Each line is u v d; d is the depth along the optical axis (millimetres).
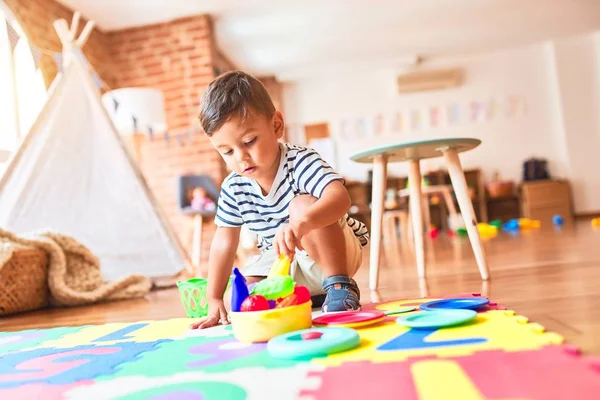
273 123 1060
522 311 909
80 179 2664
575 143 6355
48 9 3820
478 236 1488
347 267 1141
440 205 6508
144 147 4633
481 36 5887
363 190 6531
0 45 3211
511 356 608
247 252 5039
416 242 1710
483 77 6609
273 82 6664
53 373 782
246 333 860
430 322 790
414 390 532
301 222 940
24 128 3373
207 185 4180
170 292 2303
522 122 6562
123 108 3617
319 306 1278
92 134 2732
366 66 6438
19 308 1996
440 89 6645
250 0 4352
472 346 668
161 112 3799
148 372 727
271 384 604
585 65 6340
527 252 2197
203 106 1016
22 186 2547
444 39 5844
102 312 1745
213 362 744
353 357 678
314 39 5398
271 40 5312
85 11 4230
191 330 1072
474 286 1350
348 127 6730
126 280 2262
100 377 728
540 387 502
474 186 6488
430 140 1444
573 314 839
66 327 1365
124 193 2693
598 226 3805
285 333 826
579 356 587
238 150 1009
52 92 2703
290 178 1138
